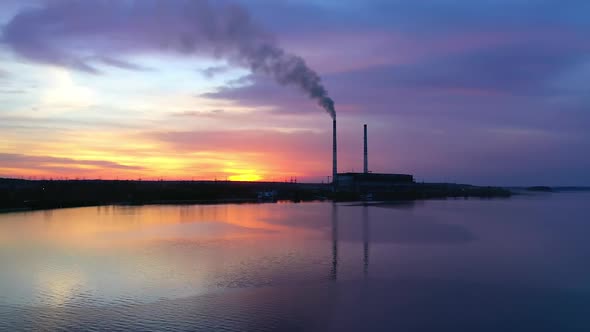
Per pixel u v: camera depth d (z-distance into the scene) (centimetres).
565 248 5459
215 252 5016
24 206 12412
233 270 4066
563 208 14012
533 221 9206
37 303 3103
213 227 7719
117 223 8406
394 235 6569
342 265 4281
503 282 3666
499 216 10462
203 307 2997
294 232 6950
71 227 7650
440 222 8781
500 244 5744
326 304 3061
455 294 3309
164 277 3816
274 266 4234
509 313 2903
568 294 3328
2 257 4734
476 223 8669
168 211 11738
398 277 3803
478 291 3397
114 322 2733
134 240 6006
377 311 2928
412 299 3183
